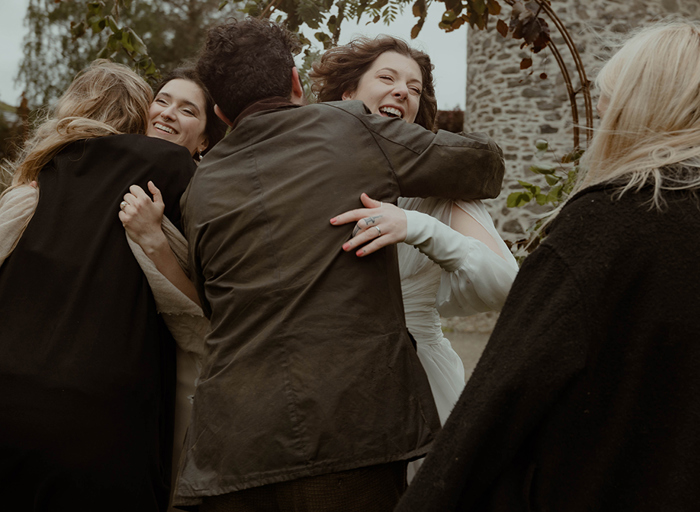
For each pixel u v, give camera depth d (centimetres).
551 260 93
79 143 166
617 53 106
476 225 153
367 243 129
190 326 168
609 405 89
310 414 117
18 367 140
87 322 147
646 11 719
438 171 135
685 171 91
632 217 89
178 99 219
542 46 264
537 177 740
